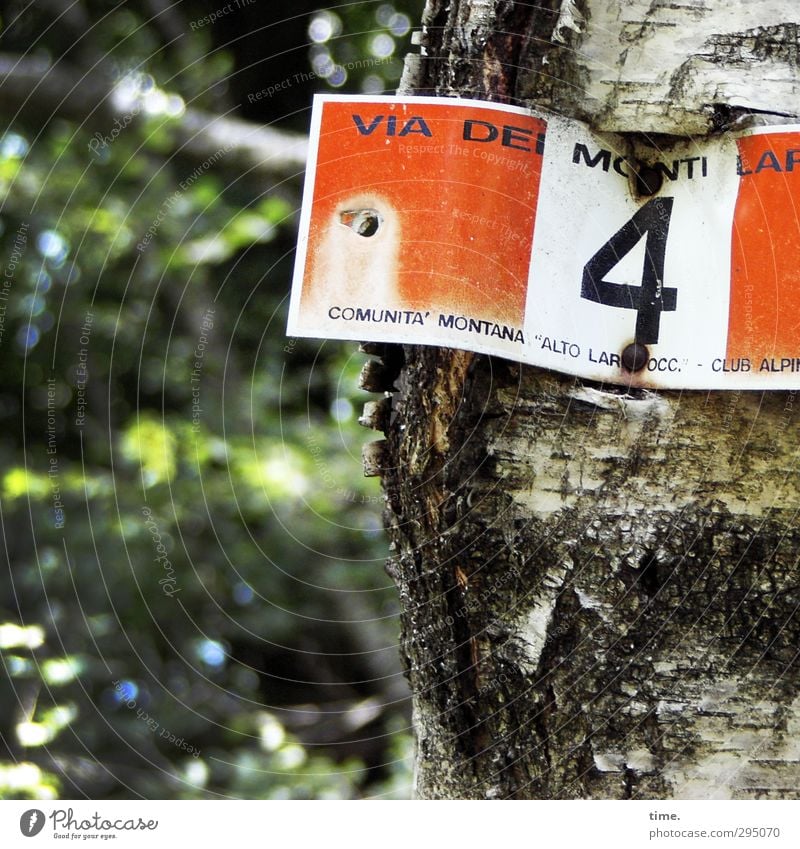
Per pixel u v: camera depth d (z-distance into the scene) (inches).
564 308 35.4
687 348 35.6
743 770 35.3
